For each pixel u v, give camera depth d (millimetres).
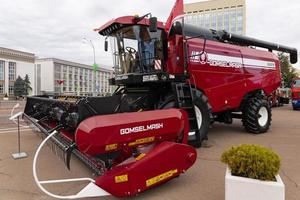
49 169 4934
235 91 8195
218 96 7668
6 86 70312
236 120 12391
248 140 7570
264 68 9312
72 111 4270
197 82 7074
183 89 6230
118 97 3928
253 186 2977
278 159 3092
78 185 4168
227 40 8789
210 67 7398
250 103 8562
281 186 2910
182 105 6070
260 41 9719
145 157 3523
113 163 3480
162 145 3762
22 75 74188
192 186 4113
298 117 13797
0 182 4336
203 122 6707
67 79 79062
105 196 3725
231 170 3189
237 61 8242
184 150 3938
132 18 6328
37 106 7117
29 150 6352
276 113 16234
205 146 6789
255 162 3027
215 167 5039
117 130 3314
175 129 3908
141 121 3545
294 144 7016
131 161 3494
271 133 8750
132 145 3473
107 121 3289
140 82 6352
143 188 3461
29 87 74125
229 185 3057
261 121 8781
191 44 6984
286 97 23359
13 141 7406
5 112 17500
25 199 3703
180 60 6715
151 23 5543
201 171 4809
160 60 6473
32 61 76875
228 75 7938
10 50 71062
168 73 6113
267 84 9430
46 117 6156
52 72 78812
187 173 4691
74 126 4027
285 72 41250
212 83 7473
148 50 6504
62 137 4469
